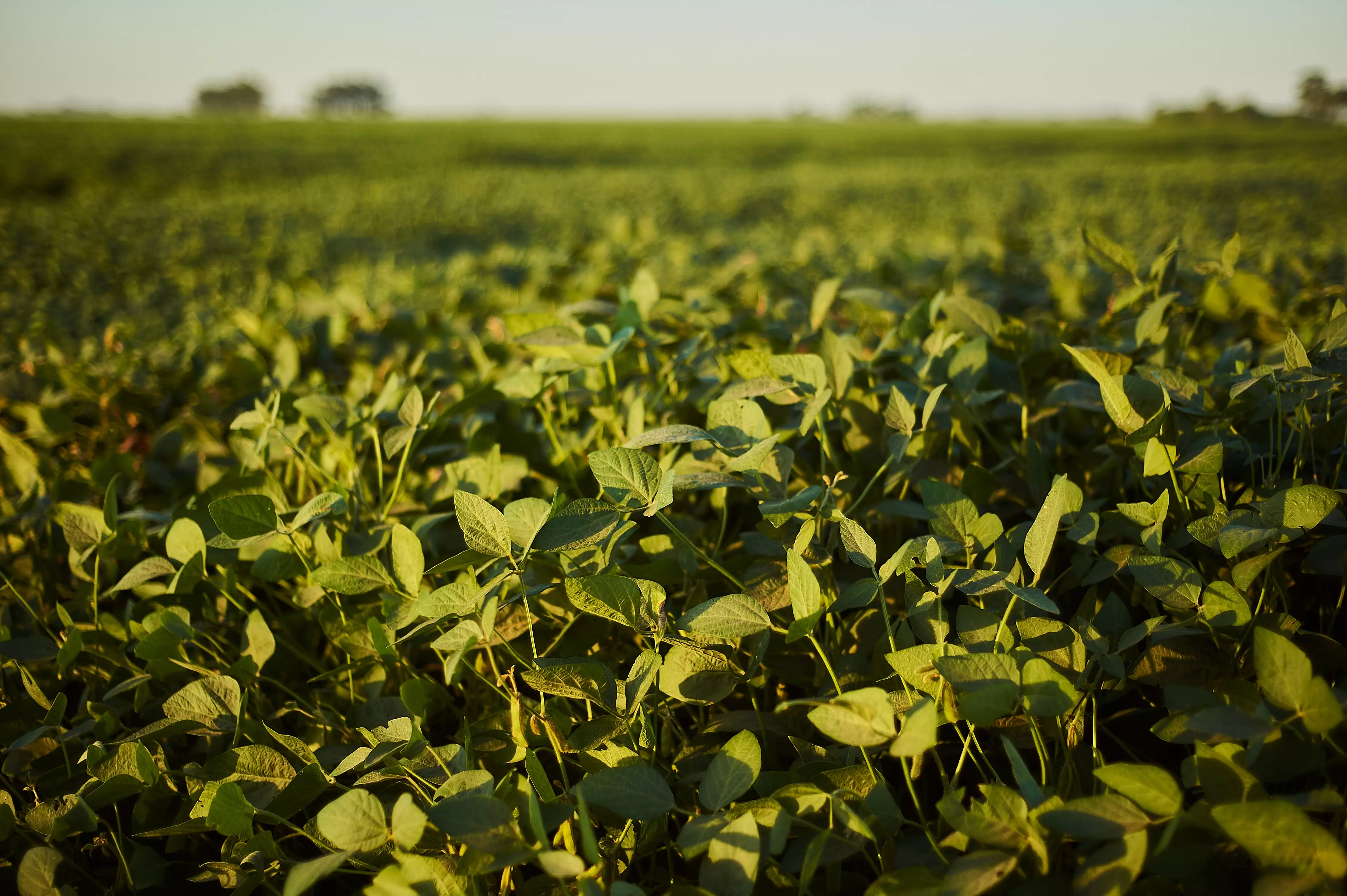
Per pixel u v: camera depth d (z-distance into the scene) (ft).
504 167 98.32
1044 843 2.57
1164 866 2.57
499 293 9.77
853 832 2.99
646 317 5.88
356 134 139.64
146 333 10.43
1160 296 5.61
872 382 4.95
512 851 2.65
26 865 3.09
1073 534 3.51
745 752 3.00
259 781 3.55
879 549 4.58
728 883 2.66
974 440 4.76
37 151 86.58
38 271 16.19
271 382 6.48
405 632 4.30
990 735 3.60
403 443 4.35
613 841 3.17
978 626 3.30
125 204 40.68
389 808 3.46
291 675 4.70
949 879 2.54
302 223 34.53
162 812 3.77
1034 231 18.58
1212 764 2.66
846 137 142.41
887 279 9.91
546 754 3.79
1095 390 4.54
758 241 19.24
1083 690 3.29
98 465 5.65
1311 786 3.07
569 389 5.72
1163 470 3.54
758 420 3.92
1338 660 3.21
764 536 4.16
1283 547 3.51
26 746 3.68
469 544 3.28
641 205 40.70
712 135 147.13
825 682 3.71
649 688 3.51
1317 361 4.04
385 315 8.89
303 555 4.28
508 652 4.13
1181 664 3.36
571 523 3.28
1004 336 5.36
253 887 3.19
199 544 4.01
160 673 4.00
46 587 5.34
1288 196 40.88
